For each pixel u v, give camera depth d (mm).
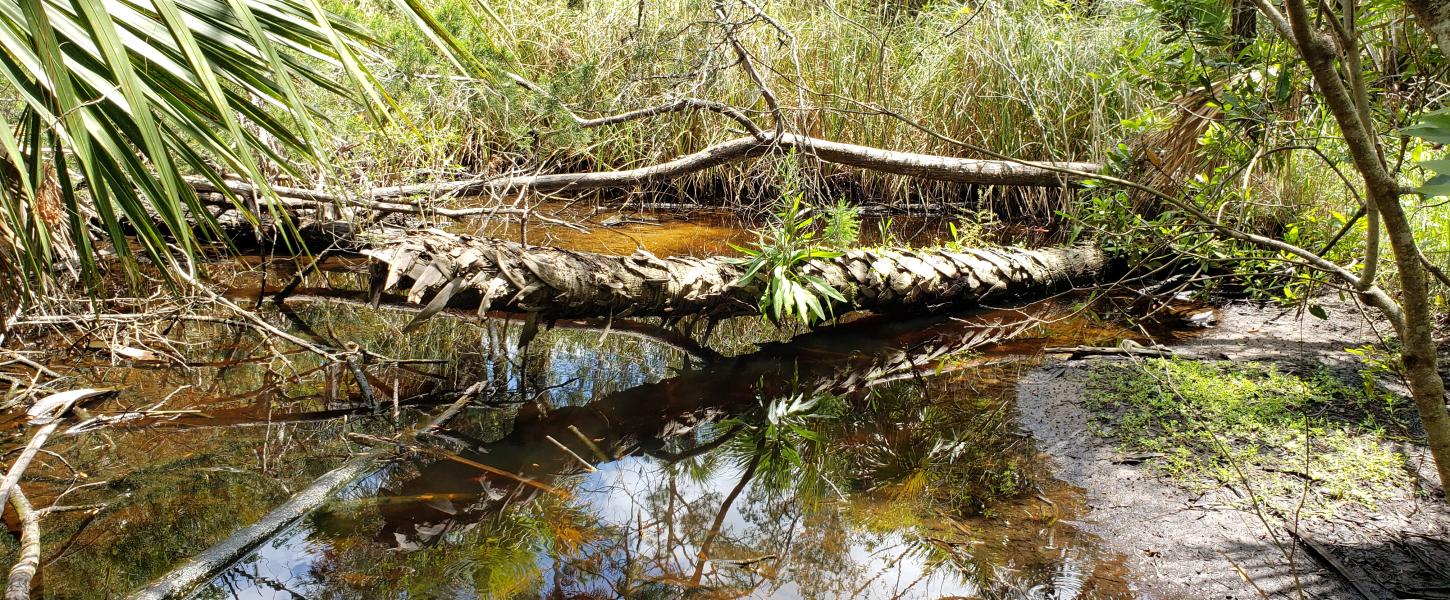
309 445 2506
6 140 1701
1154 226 3408
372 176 4898
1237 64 2941
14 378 2771
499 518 2148
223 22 2012
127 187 2088
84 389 2785
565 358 3375
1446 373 2670
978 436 2641
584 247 4809
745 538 2076
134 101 1684
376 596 1794
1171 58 3076
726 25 4750
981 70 6008
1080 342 3490
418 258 2822
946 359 3375
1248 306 3809
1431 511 2047
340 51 2020
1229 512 2102
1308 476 2092
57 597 1736
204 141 2004
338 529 2066
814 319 3832
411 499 2229
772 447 2625
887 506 2229
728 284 3389
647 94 6047
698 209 6254
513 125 4934
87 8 1621
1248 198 3312
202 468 2338
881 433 2713
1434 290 2982
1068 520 2117
